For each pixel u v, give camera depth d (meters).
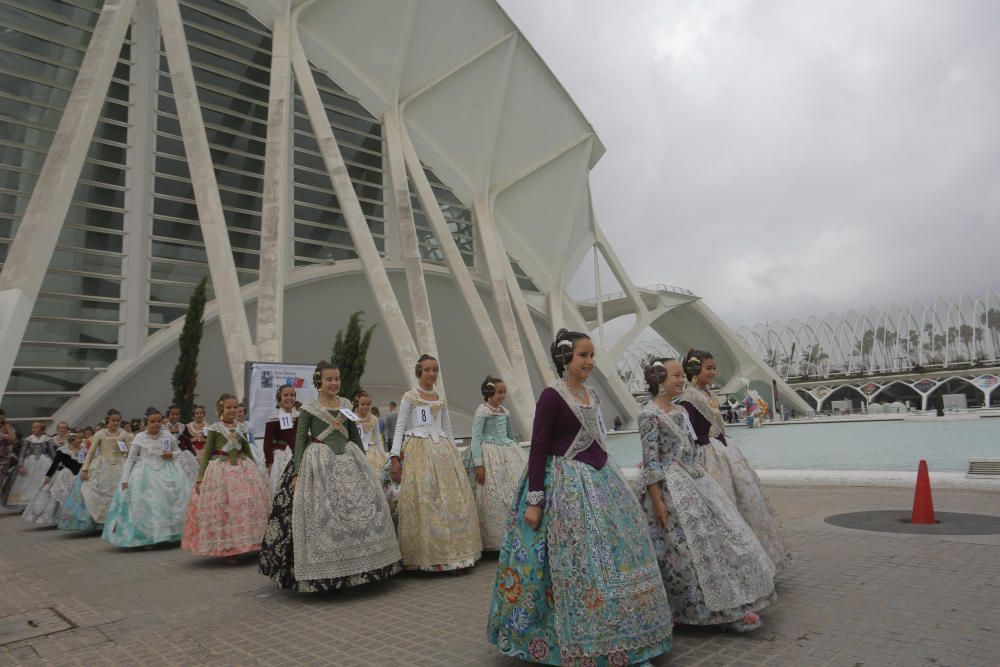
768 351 71.00
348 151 26.58
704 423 4.39
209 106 21.38
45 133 17.80
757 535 4.30
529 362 33.69
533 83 35.44
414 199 29.14
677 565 3.52
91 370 17.61
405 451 5.75
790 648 3.17
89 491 8.84
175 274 19.78
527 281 36.09
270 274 16.58
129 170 18.91
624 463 15.95
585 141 38.94
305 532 4.76
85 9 19.05
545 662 2.96
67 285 17.47
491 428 6.43
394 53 28.45
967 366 63.28
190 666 3.38
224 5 22.38
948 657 2.93
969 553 4.94
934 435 21.75
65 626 4.21
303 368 10.89
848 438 22.33
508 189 34.97
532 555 3.09
